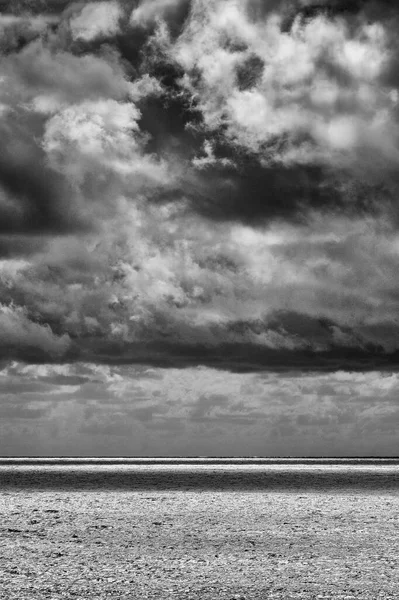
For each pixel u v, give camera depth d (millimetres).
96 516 45750
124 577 25422
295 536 36000
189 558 29344
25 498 61656
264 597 22516
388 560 28891
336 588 23719
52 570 26703
